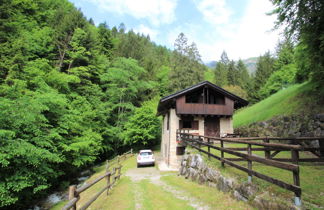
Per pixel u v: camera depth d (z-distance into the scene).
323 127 9.63
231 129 15.70
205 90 16.03
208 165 7.09
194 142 10.52
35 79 12.16
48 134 10.13
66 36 20.97
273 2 8.55
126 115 25.00
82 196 8.27
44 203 9.88
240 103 16.14
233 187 5.05
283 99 16.05
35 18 19.92
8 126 8.09
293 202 3.33
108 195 6.73
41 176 9.04
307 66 10.78
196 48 31.83
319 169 5.50
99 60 25.22
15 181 7.95
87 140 13.55
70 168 13.56
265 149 6.32
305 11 7.30
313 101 11.48
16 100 8.83
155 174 11.34
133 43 37.16
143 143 22.44
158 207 5.05
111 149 22.52
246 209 4.07
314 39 7.76
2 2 15.50
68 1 29.11
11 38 14.37
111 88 24.89
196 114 14.57
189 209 4.62
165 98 14.13
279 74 27.98
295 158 3.74
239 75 46.06
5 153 7.23
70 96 16.92
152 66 34.34
